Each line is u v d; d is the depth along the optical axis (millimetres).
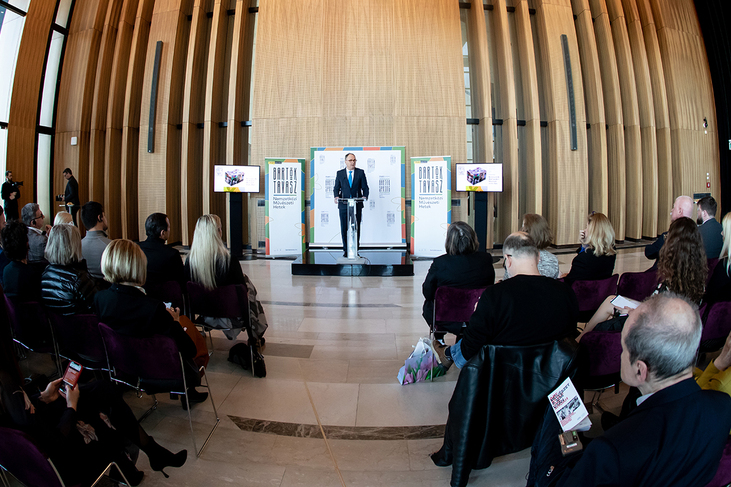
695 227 2131
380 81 8344
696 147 9656
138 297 1959
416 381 2818
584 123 8742
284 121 8336
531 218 2879
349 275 6156
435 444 2133
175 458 1874
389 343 3531
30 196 9000
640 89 9461
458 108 8406
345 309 4484
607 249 3002
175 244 9094
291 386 2762
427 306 3059
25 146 8859
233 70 8469
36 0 8648
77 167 9172
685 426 904
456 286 2814
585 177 8805
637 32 9398
